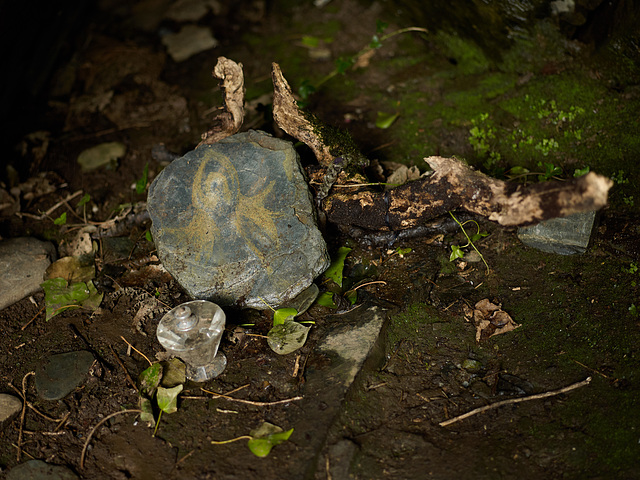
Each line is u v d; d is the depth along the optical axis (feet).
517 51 2.47
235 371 1.64
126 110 2.75
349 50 2.93
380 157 2.27
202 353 1.59
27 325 1.83
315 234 1.71
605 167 2.00
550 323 1.69
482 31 2.50
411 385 1.59
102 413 1.59
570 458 1.41
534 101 2.34
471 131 2.27
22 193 2.33
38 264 1.98
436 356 1.66
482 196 1.63
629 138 2.03
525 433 1.46
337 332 1.69
